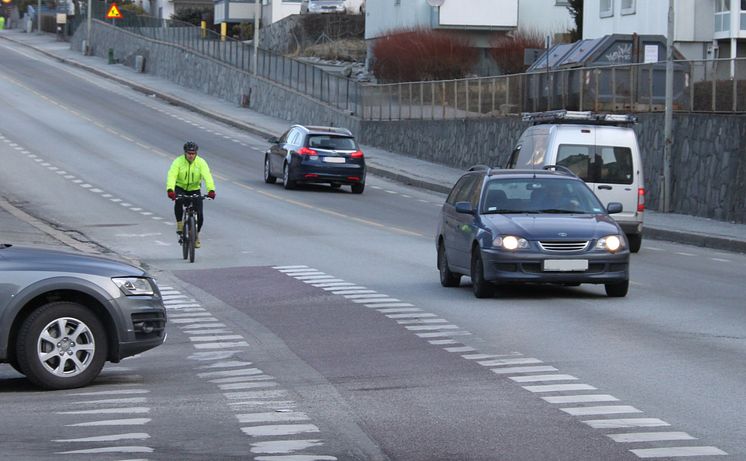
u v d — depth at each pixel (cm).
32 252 3162
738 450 2366
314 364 3481
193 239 6444
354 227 8444
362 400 2914
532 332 4003
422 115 15262
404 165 14212
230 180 12069
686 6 15712
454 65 19600
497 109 13288
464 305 4688
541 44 19062
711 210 9331
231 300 5000
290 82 19512
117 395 3017
